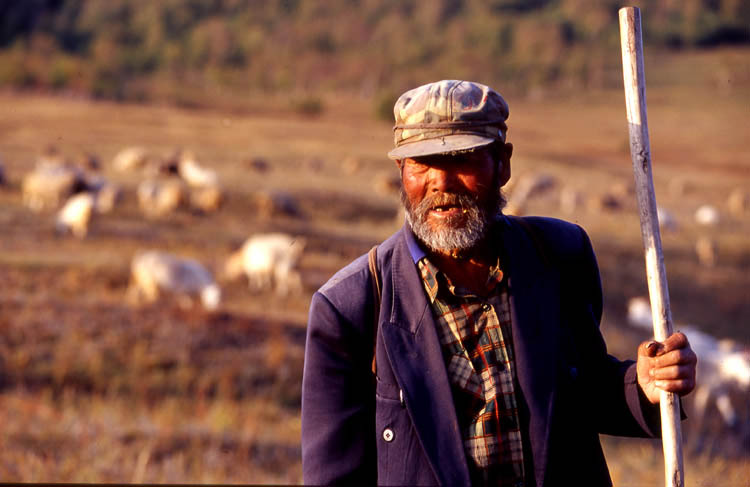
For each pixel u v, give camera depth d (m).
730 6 199.00
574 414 2.33
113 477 7.57
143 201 29.11
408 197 2.37
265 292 21.72
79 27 189.00
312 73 172.50
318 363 2.32
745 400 16.66
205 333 15.64
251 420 11.38
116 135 53.00
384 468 2.23
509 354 2.30
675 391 2.20
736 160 70.88
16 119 56.31
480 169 2.29
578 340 2.47
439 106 2.28
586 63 175.12
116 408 11.29
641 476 10.77
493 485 2.22
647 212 2.27
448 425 2.19
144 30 191.00
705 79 135.75
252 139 56.84
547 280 2.37
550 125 102.69
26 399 10.98
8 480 7.12
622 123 109.25
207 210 29.86
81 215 23.72
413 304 2.30
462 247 2.27
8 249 20.28
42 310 15.24
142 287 17.91
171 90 127.44
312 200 34.25
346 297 2.33
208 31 186.25
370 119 99.88
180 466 8.23
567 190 41.38
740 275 30.11
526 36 193.62
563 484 2.26
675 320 24.72
